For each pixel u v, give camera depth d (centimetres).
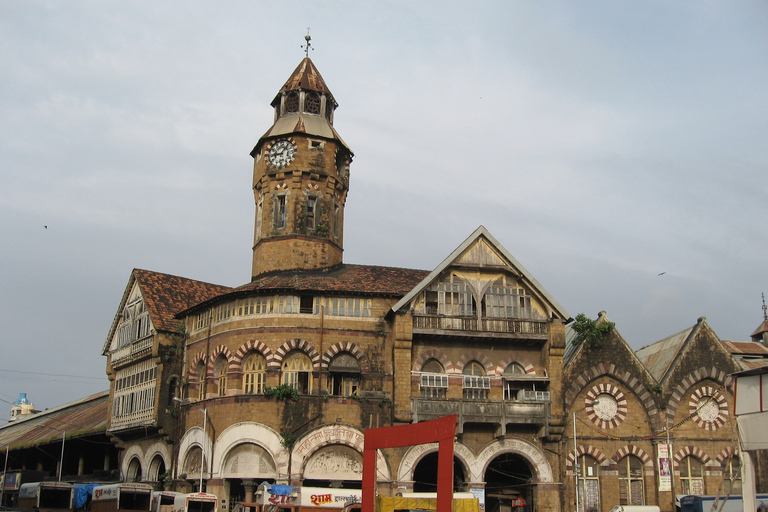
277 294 4966
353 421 4769
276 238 5456
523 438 4912
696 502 4666
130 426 5784
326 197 5606
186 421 5244
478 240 5131
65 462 7569
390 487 4653
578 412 5081
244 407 4778
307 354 4906
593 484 4988
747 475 3562
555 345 5003
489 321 4988
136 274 6144
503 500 5294
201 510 4431
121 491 4469
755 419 3550
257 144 5772
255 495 4319
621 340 5231
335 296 5006
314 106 5856
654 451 5088
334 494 4062
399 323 4859
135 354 5941
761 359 6019
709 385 5262
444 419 2936
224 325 5100
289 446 4641
